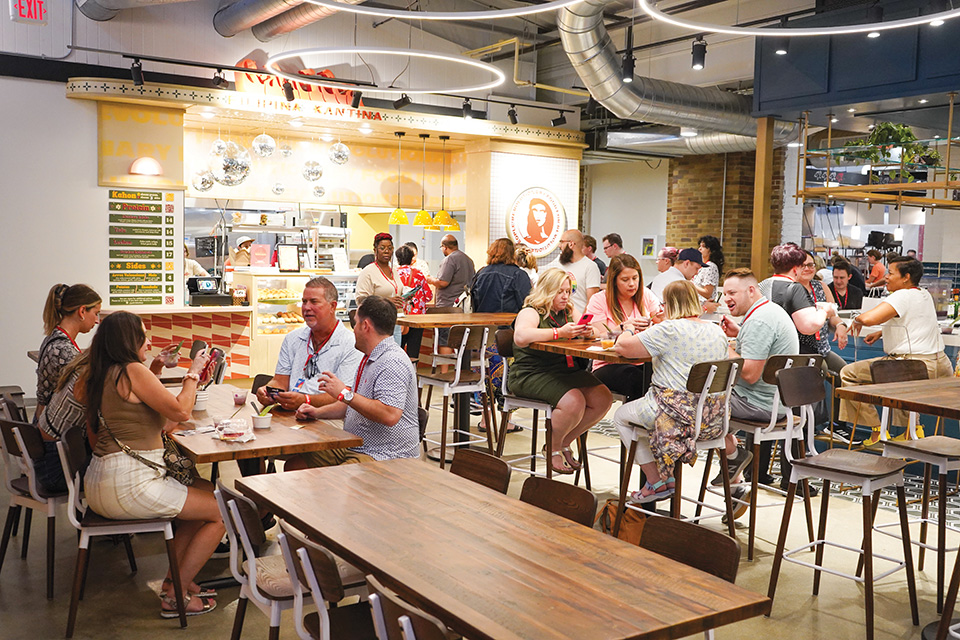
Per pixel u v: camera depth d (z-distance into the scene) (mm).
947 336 7082
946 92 7195
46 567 4395
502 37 11703
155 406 3609
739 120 10328
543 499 2957
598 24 8008
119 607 3951
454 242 9500
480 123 11242
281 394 4246
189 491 3779
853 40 7820
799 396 4230
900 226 11234
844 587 4305
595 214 15797
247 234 11281
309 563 2395
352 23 10430
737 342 5059
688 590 2086
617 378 5523
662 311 5609
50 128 8875
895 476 3773
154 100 9047
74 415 4086
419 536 2449
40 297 8961
